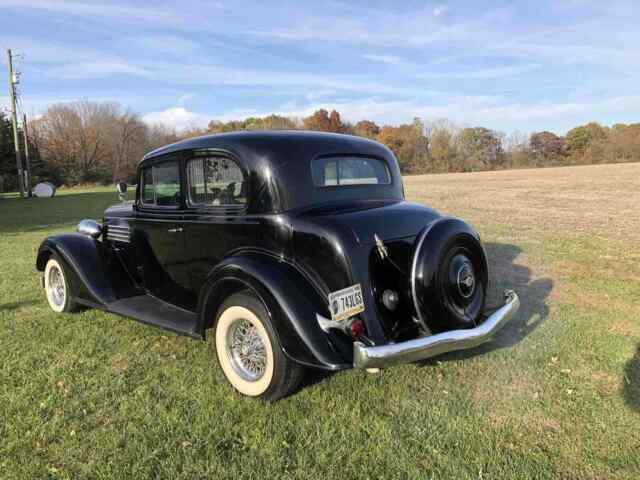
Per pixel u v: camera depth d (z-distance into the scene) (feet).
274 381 10.34
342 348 9.75
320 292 10.30
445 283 10.39
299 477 8.38
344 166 12.46
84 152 201.67
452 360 12.84
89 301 15.43
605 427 9.71
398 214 11.39
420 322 10.39
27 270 25.12
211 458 8.88
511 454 8.91
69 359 13.33
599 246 27.12
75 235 16.81
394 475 8.39
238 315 10.91
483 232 33.04
